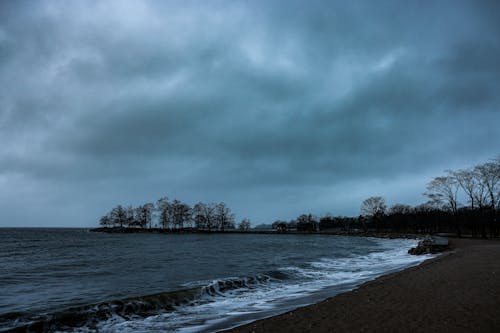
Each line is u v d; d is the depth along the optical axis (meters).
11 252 54.00
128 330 11.38
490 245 45.72
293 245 70.69
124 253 49.41
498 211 71.44
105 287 20.02
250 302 15.35
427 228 116.38
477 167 75.38
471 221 77.12
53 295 17.86
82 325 12.07
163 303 14.69
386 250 53.34
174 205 192.12
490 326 9.41
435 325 9.62
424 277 18.58
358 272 25.64
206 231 191.50
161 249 58.34
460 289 14.68
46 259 41.22
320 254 45.28
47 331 11.60
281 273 23.86
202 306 14.70
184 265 31.66
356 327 9.86
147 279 22.80
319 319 10.91
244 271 26.62
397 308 11.84
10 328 11.27
